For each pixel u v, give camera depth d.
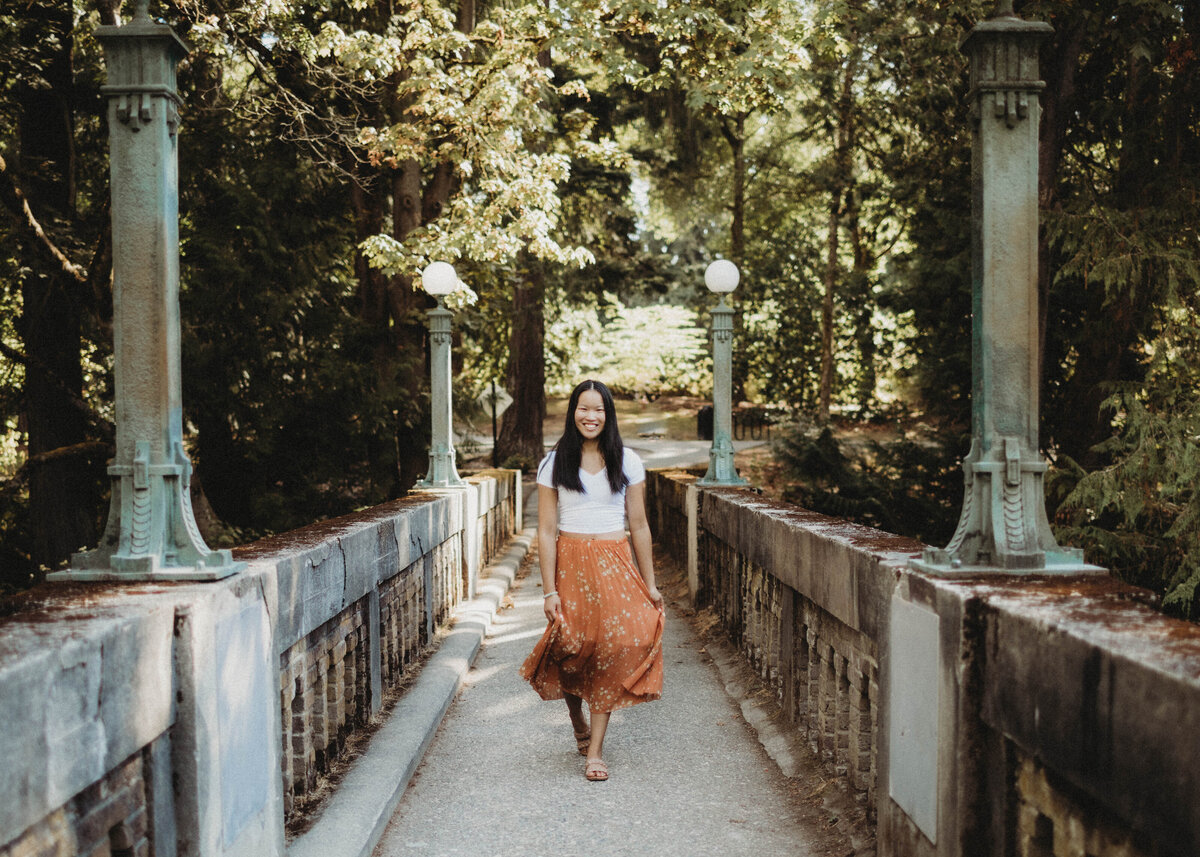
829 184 23.34
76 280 12.28
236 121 14.11
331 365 15.15
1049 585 2.64
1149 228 11.35
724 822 3.84
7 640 2.00
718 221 35.22
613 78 10.92
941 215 14.95
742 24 11.05
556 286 25.27
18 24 12.20
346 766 4.23
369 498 16.03
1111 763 1.85
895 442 14.99
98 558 2.87
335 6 13.52
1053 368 14.48
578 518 4.42
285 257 14.99
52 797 1.89
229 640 2.74
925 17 14.45
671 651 7.03
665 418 37.88
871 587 3.35
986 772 2.47
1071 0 10.51
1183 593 9.45
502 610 8.98
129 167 2.94
